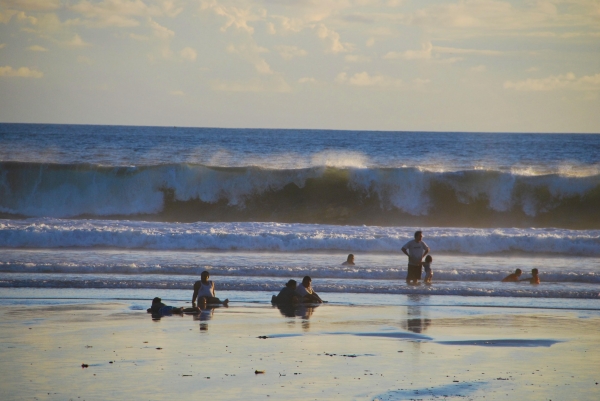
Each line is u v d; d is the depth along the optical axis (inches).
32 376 1029.2
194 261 2368.4
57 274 2128.4
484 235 2842.0
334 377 1041.5
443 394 954.1
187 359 1154.0
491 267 2394.2
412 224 4008.4
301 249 2723.9
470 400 929.5
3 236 2701.8
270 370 1080.8
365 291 1977.1
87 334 1363.2
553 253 2790.4
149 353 1195.9
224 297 1873.8
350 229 3088.1
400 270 2231.8
